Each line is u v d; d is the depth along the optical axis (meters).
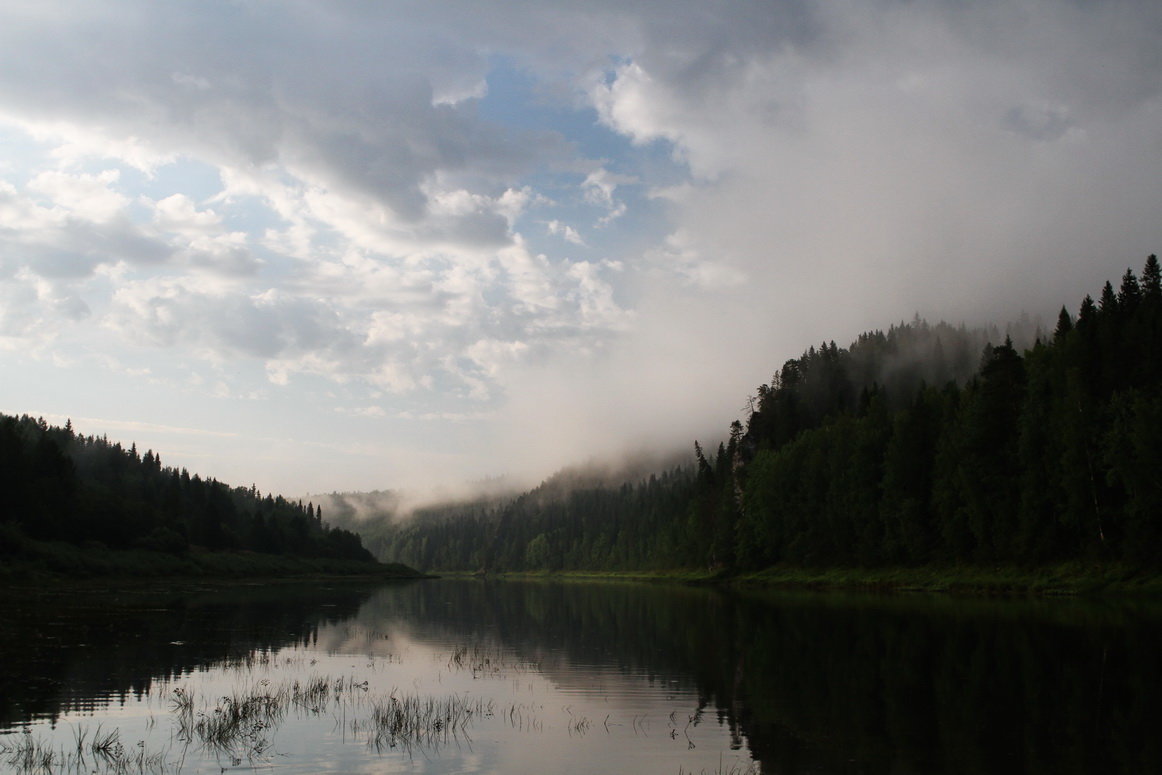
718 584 125.06
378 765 17.05
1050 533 70.75
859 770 16.47
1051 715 21.11
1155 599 56.31
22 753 17.52
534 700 24.62
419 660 33.91
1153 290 81.56
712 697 24.88
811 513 108.44
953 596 69.69
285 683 27.45
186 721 20.95
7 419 130.75
